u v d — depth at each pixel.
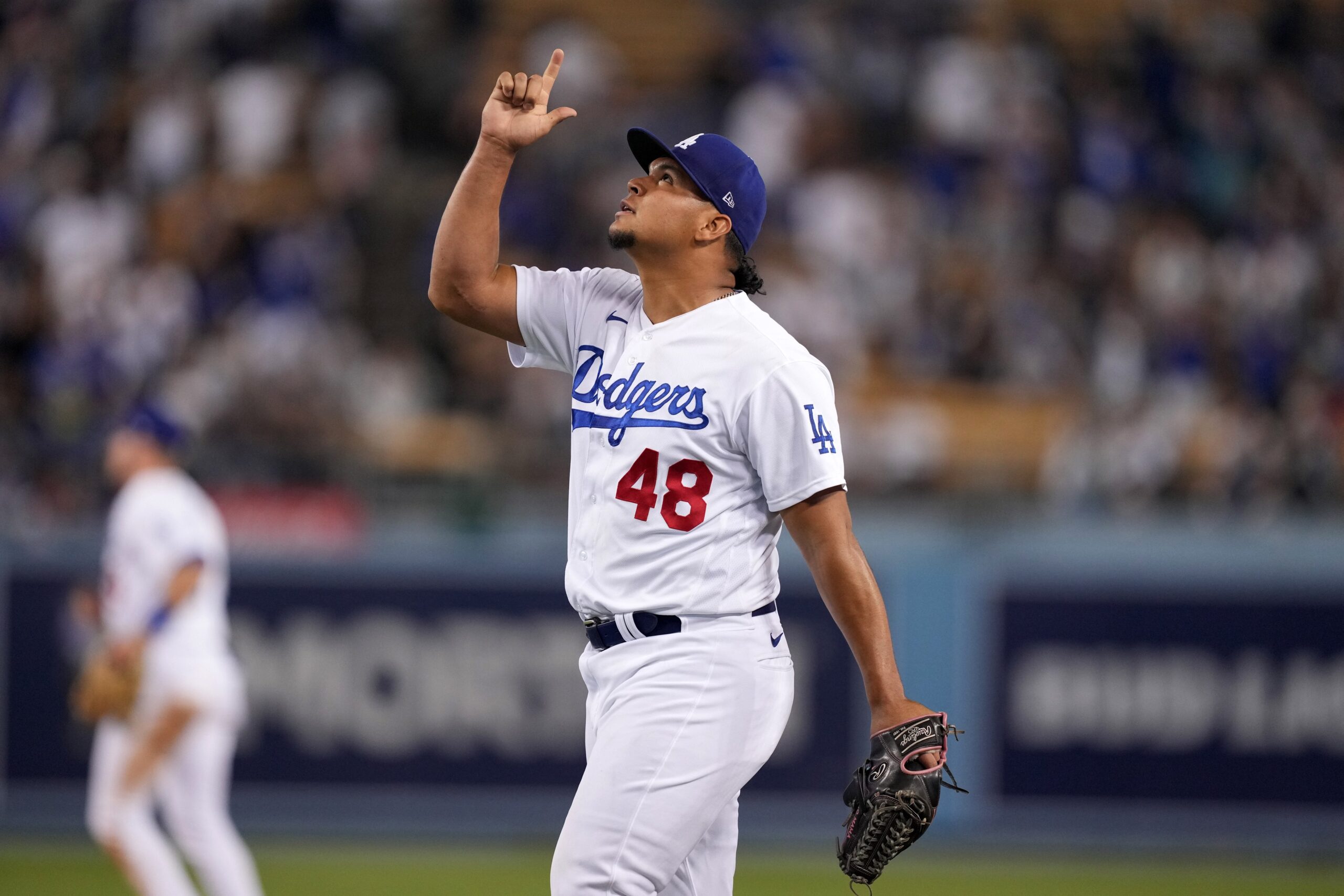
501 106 12.69
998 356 41.97
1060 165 46.97
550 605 29.78
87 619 21.55
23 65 48.06
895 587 29.80
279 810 29.23
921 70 49.28
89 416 37.41
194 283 41.19
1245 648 29.62
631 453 11.85
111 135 45.53
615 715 11.87
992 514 30.16
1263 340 42.47
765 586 12.18
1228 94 49.44
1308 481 36.12
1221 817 29.47
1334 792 29.39
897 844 11.24
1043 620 29.73
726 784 11.88
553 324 12.94
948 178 46.34
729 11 52.09
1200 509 32.25
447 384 40.16
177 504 20.45
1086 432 37.25
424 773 29.42
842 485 11.64
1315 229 46.59
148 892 19.81
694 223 12.09
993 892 26.33
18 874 26.22
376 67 48.16
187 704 19.97
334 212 44.41
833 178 45.91
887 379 41.56
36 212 43.66
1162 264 44.22
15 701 29.08
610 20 51.97
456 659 29.61
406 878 26.48
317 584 29.52
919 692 29.66
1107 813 29.55
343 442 37.09
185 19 48.19
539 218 43.78
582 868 11.61
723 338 11.87
